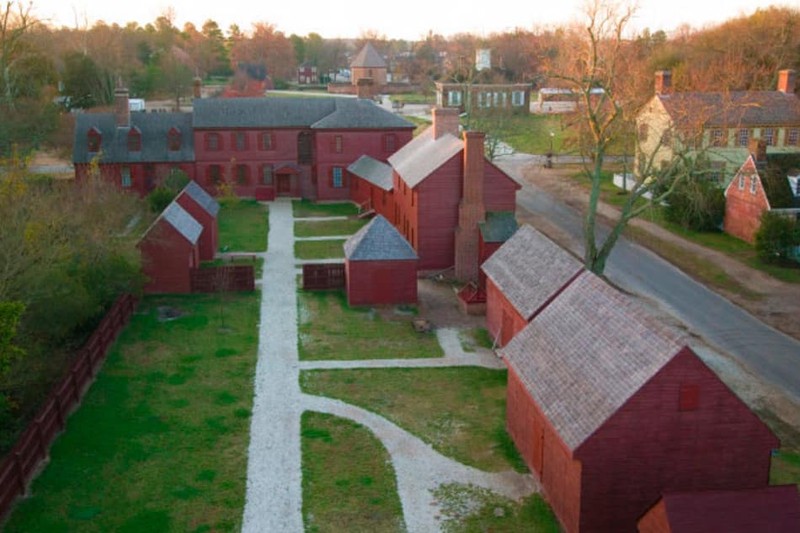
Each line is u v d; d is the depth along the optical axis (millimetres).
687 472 20641
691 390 20125
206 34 180875
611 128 50156
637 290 43906
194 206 48250
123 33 136750
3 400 25828
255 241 54781
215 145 69062
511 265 35250
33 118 68875
